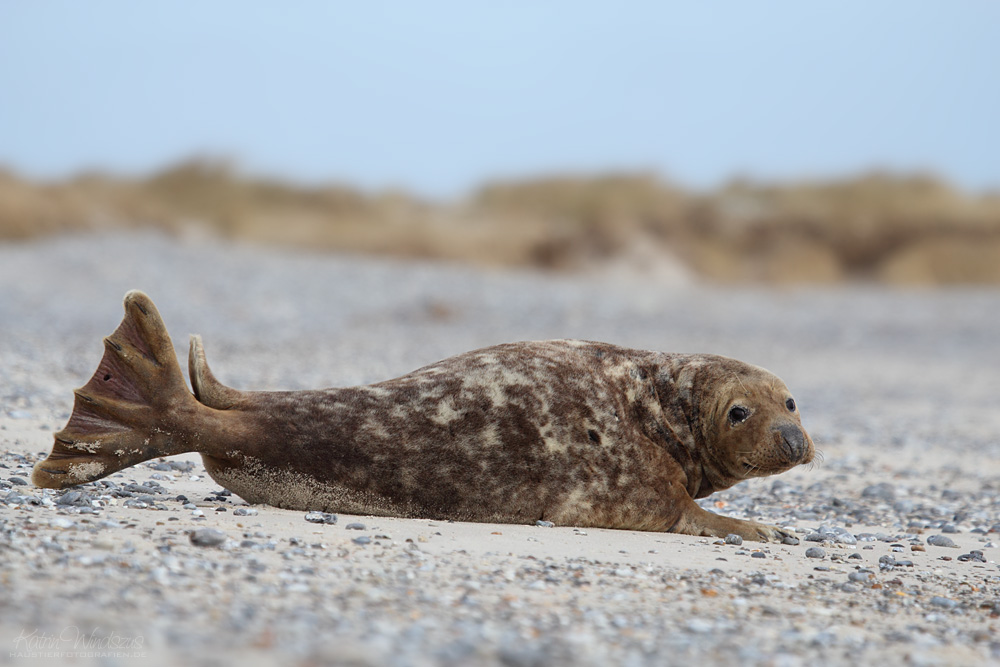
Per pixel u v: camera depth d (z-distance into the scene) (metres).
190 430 19.59
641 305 99.06
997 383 70.44
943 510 29.38
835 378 69.50
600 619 14.48
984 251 164.25
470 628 13.30
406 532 19.12
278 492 20.33
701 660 12.93
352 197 177.12
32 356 48.25
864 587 18.39
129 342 19.59
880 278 161.50
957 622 16.44
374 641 12.14
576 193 182.88
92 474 19.52
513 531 20.30
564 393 21.69
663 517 21.97
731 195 188.75
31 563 14.34
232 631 12.13
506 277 117.56
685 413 22.86
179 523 18.20
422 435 20.59
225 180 174.25
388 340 71.38
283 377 49.81
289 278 99.19
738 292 126.31
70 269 94.56
